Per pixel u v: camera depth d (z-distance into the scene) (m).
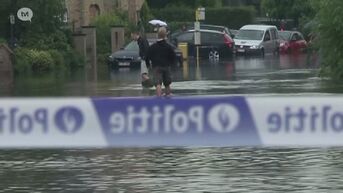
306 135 21.72
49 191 33.53
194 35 169.00
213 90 82.00
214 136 22.05
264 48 192.50
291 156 42.12
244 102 21.83
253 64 149.00
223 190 33.09
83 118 22.05
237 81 97.38
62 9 147.50
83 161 41.53
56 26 146.50
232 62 159.75
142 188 33.84
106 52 167.75
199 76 110.69
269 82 94.00
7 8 140.38
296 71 119.75
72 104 22.05
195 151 44.56
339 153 42.81
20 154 44.19
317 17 86.06
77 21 183.62
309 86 84.88
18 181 35.91
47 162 41.25
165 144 22.06
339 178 35.53
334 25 83.12
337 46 85.44
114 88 88.75
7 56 128.50
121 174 37.47
